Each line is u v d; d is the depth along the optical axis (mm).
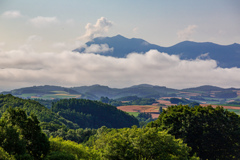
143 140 37562
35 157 37969
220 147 56906
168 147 38594
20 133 38375
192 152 55656
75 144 46625
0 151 29500
